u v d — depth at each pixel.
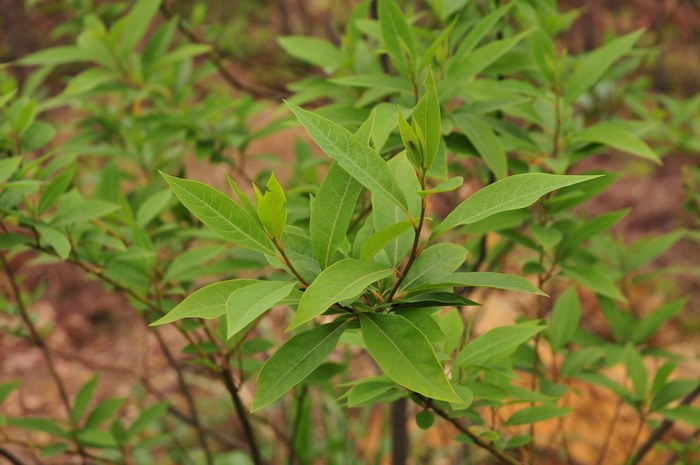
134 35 1.44
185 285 1.39
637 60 1.66
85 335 3.23
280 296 0.88
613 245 1.51
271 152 3.80
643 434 2.22
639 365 1.24
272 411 2.37
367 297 0.94
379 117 1.06
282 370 0.92
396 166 0.96
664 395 1.23
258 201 0.88
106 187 1.29
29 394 2.85
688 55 4.63
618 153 4.49
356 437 2.23
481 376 1.12
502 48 1.08
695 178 1.64
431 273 0.94
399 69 1.08
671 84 4.51
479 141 1.10
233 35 2.06
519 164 1.17
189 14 2.52
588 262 1.23
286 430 2.02
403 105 1.09
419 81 1.08
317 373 1.14
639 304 3.12
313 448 2.11
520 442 1.11
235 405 1.21
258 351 1.21
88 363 1.69
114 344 3.13
